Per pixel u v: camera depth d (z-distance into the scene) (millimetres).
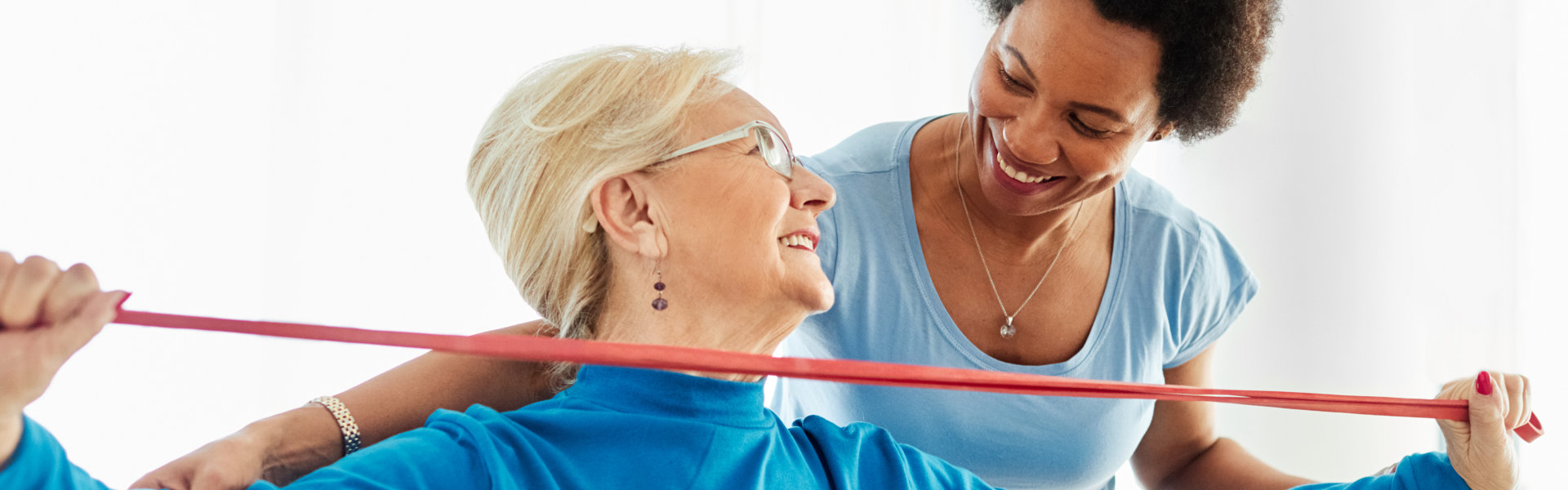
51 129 1964
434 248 2133
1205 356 1562
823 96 2254
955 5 2242
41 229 1963
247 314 2055
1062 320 1372
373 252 2105
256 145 2053
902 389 1373
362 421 1107
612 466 1030
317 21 2062
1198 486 1595
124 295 714
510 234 1117
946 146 1348
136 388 2018
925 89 2262
